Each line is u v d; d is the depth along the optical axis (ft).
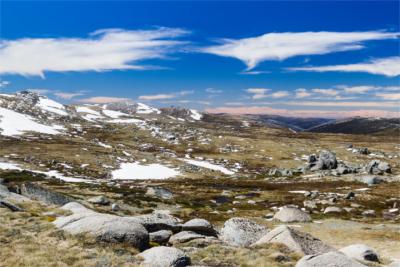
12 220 100.32
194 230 111.04
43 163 469.16
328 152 514.68
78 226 87.86
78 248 77.87
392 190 297.12
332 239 144.15
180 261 73.31
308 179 416.87
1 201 116.37
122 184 362.53
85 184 323.98
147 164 541.34
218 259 83.25
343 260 72.79
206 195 290.56
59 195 166.91
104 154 571.28
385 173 430.61
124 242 83.35
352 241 140.56
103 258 72.43
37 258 69.67
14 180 310.45
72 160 507.71
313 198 263.70
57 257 71.51
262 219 186.19
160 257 73.41
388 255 119.96
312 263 71.51
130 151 635.66
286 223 176.04
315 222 178.40
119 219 89.04
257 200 264.11
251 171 570.05
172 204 228.84
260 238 108.37
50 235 84.84
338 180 385.50
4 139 620.90
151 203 220.43
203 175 501.56
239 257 85.25
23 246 76.64
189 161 604.08
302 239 99.60
